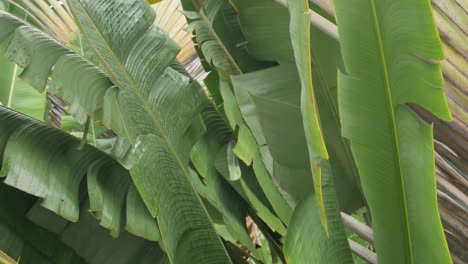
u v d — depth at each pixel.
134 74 2.88
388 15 1.80
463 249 2.17
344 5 1.87
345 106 1.97
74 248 2.99
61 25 5.85
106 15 2.88
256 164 3.08
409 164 1.91
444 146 2.12
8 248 2.78
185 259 2.60
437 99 1.79
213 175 3.37
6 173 2.57
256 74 3.05
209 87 3.73
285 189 3.07
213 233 2.74
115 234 2.74
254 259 3.81
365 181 2.02
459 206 2.13
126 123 2.66
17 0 5.87
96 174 2.89
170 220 2.62
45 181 2.68
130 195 2.94
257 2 3.03
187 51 6.58
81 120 2.74
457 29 2.01
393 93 1.90
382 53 1.88
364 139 1.97
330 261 2.16
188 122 3.01
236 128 3.35
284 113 2.97
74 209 2.73
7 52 2.76
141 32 2.97
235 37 3.51
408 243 2.01
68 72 2.82
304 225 2.15
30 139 2.78
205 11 3.47
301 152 2.98
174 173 2.78
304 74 1.68
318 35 2.80
